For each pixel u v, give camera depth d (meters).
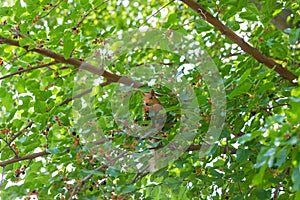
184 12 5.82
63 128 4.63
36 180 4.06
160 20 5.99
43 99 4.41
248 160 4.04
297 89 2.96
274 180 3.72
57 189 3.95
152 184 4.26
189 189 4.45
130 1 8.19
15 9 4.56
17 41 4.41
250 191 3.99
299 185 2.70
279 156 3.04
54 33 4.41
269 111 4.27
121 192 3.69
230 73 4.50
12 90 5.09
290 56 4.67
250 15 4.69
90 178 3.97
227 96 4.04
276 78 4.36
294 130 2.80
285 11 4.89
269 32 4.76
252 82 4.02
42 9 4.66
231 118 4.38
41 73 5.02
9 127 4.52
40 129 4.43
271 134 2.81
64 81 5.01
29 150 4.37
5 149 4.49
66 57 4.18
